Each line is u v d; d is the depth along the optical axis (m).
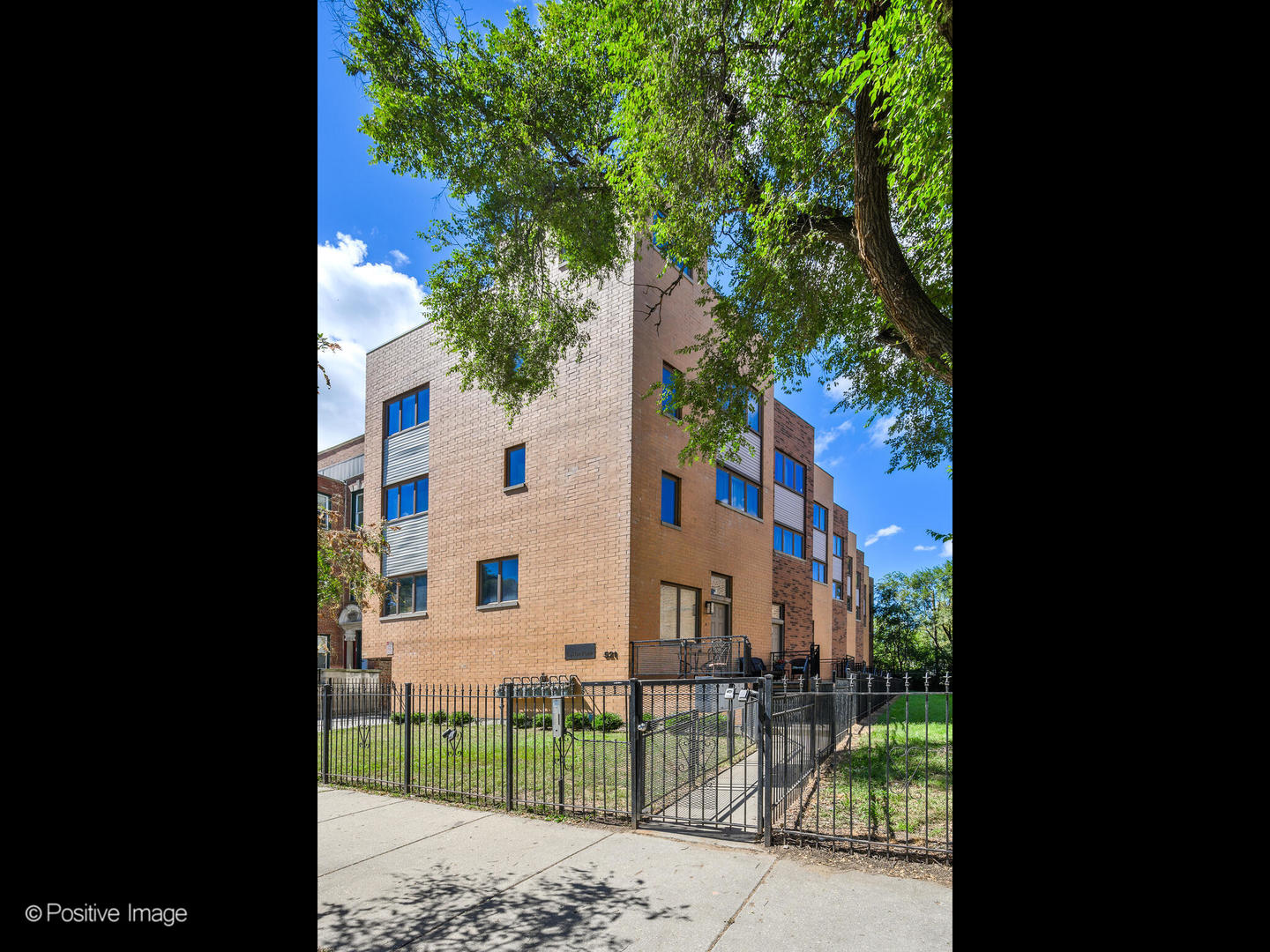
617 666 13.34
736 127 8.48
